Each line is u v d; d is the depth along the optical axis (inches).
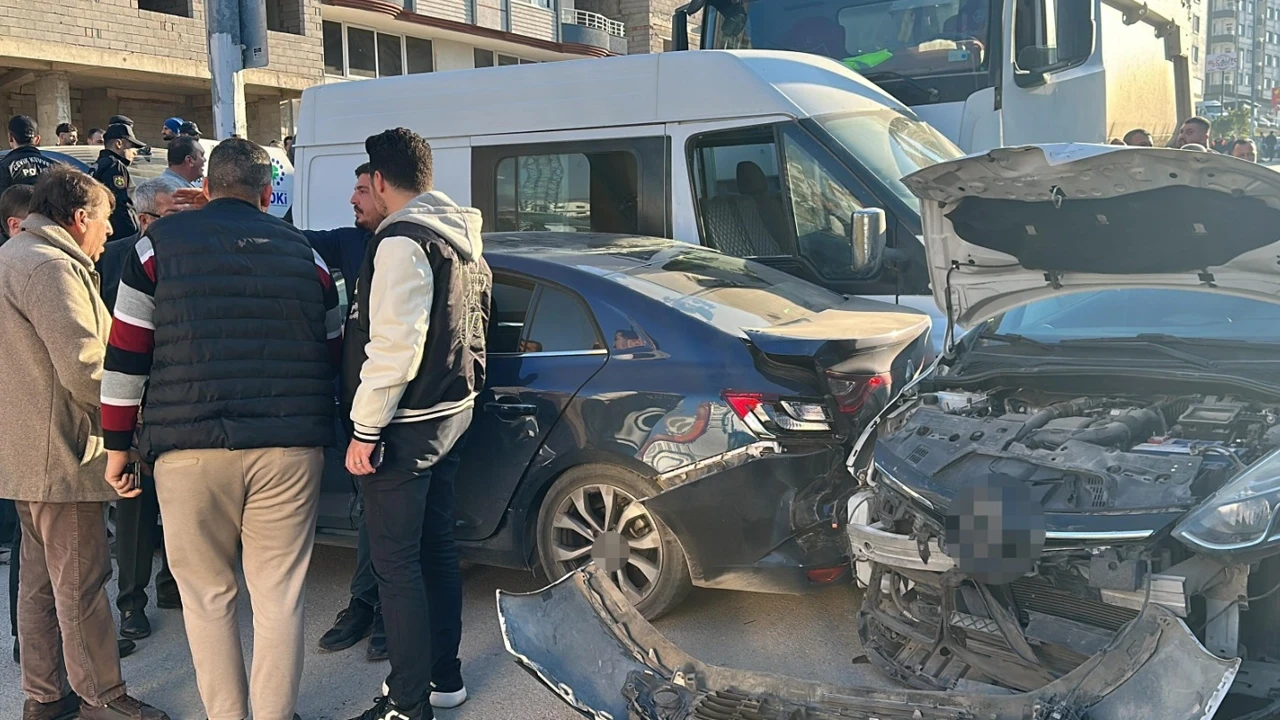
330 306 145.4
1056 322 175.6
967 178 148.3
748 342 164.6
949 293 174.4
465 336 142.2
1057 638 124.1
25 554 149.6
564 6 1133.1
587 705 130.2
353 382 141.1
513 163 276.7
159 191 191.9
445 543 151.3
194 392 130.4
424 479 140.9
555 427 172.6
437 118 287.3
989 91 281.0
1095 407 145.6
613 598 141.4
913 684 138.1
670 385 165.6
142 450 133.9
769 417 160.2
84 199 145.9
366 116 298.8
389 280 132.1
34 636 150.3
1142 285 160.1
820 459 161.5
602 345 173.3
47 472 141.3
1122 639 114.9
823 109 245.0
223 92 299.0
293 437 134.6
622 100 260.8
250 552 139.4
